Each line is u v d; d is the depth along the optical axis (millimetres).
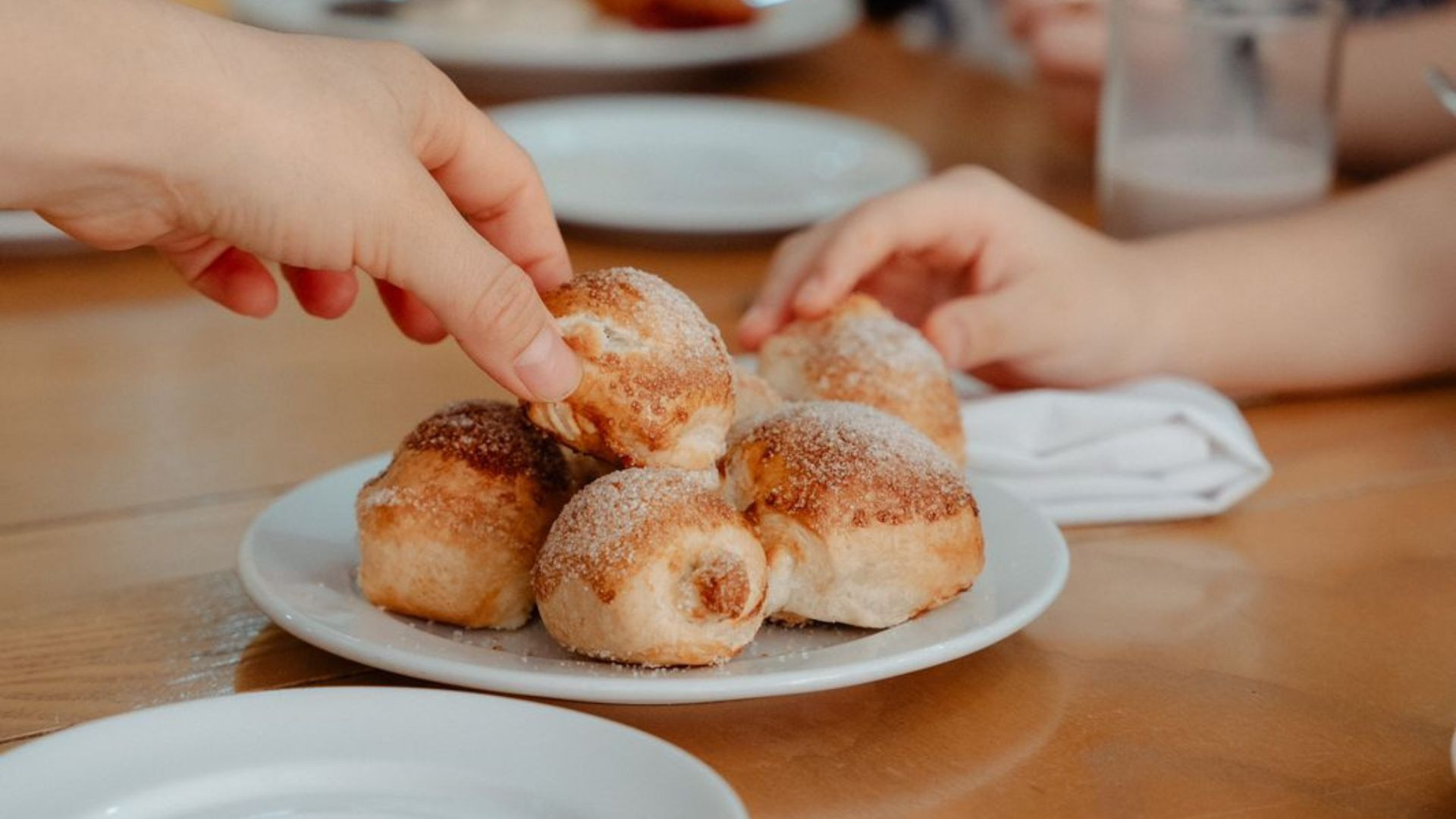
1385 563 713
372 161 609
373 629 635
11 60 579
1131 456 757
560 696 604
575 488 665
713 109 1242
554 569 624
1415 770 605
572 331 644
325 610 644
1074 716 626
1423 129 1228
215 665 651
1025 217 851
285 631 667
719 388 651
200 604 684
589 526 622
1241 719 626
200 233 617
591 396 641
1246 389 865
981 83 1465
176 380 854
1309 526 741
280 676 646
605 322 645
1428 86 1223
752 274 977
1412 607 685
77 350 882
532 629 654
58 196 597
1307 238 887
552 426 648
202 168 597
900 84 1460
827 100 1388
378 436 802
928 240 831
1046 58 1224
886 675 616
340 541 689
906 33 1705
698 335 653
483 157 663
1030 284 832
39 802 561
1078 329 831
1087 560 715
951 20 1630
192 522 736
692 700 604
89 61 585
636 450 644
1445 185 905
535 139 1174
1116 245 875
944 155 1214
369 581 650
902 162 1128
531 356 629
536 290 654
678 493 624
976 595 655
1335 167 1210
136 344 892
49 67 582
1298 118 978
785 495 644
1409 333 870
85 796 563
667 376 643
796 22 1481
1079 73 1204
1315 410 853
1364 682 644
